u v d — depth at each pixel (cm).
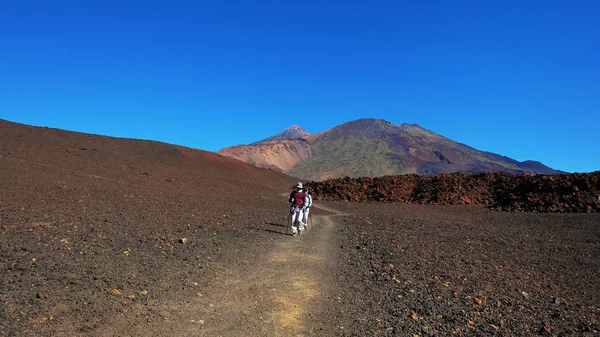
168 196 2200
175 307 601
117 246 879
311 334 561
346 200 3662
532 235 1616
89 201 1570
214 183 3731
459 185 3466
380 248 1173
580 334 589
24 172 2256
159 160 5056
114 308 562
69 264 702
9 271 628
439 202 3281
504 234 1623
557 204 2588
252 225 1462
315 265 941
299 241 1239
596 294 812
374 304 692
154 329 525
